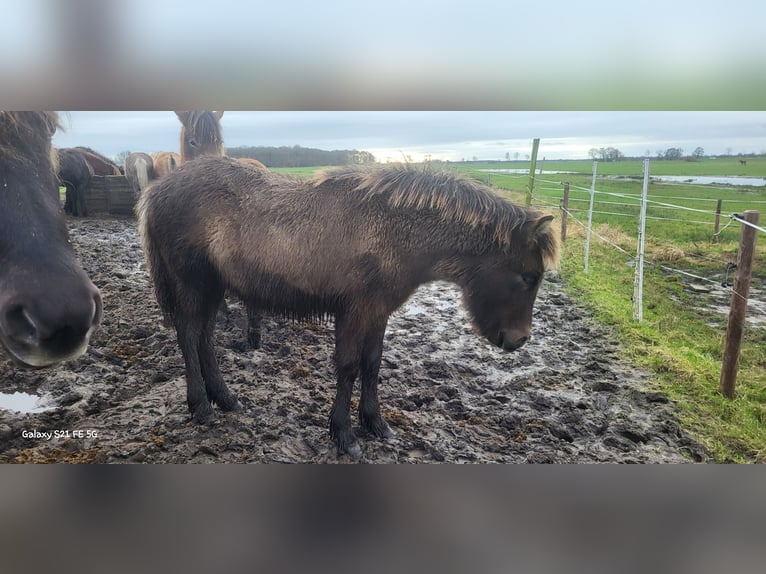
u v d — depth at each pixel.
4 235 1.50
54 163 1.77
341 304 2.58
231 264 2.65
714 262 4.54
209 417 2.79
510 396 3.15
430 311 4.50
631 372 3.43
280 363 3.47
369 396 2.71
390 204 2.54
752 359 3.50
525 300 2.74
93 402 2.94
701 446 2.70
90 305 1.54
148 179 5.66
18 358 1.49
